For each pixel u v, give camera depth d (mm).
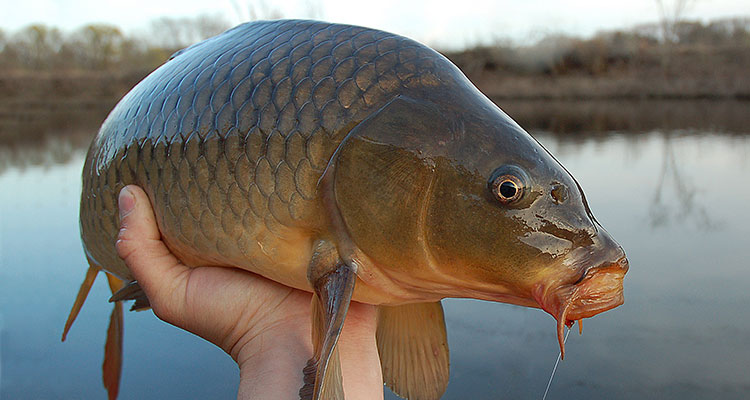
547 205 386
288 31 447
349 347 469
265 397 424
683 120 4332
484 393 887
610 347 999
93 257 545
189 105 451
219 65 452
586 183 2074
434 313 506
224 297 456
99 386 958
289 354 439
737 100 6086
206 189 439
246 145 427
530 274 386
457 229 394
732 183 2053
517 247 386
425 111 405
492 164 391
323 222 416
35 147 3145
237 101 435
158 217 462
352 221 408
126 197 463
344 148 408
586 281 378
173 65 488
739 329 1023
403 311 504
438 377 507
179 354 1030
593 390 887
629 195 1898
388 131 404
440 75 418
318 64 425
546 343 1015
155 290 462
